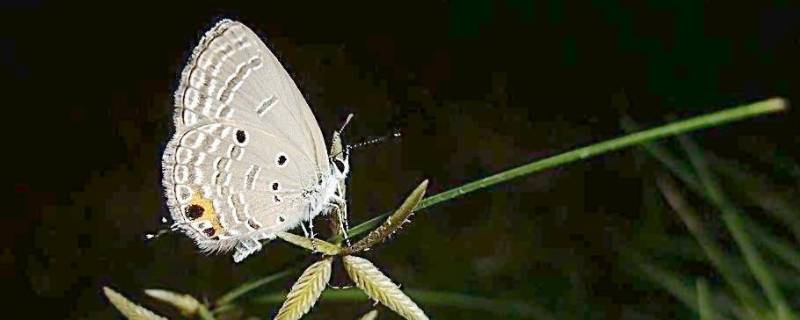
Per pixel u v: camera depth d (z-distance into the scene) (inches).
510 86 14.1
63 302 12.5
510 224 12.4
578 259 11.7
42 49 14.3
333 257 7.4
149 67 14.3
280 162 7.9
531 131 13.6
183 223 7.9
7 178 13.5
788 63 12.5
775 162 11.1
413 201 7.3
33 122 13.9
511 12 14.5
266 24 14.7
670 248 10.3
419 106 14.1
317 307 11.1
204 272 12.3
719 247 9.9
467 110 14.0
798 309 9.0
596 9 14.1
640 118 13.2
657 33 13.6
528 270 11.7
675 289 9.7
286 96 7.9
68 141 13.8
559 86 13.9
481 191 12.7
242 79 7.8
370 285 7.3
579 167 12.8
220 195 7.9
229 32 7.7
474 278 11.7
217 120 7.8
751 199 10.3
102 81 14.2
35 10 14.4
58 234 13.0
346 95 14.2
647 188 11.4
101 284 12.5
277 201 7.9
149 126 13.9
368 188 13.2
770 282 8.6
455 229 12.4
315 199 7.9
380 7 14.9
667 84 13.3
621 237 11.6
